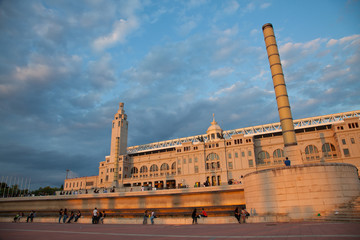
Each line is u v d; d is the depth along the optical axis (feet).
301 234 61.93
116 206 237.04
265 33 220.23
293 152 185.78
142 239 64.90
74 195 251.60
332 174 112.88
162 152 419.95
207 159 354.74
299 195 113.91
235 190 194.29
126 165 428.56
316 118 351.46
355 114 342.23
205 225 106.73
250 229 79.61
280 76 205.98
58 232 89.81
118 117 463.01
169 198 219.00
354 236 54.34
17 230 99.81
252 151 332.39
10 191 430.20
